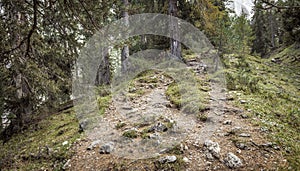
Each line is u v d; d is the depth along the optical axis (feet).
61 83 19.44
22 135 20.07
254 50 85.10
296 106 19.40
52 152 15.02
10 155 16.06
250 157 11.33
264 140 12.69
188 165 11.28
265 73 34.65
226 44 33.27
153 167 11.46
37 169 13.58
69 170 12.68
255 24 85.92
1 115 17.95
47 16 11.09
